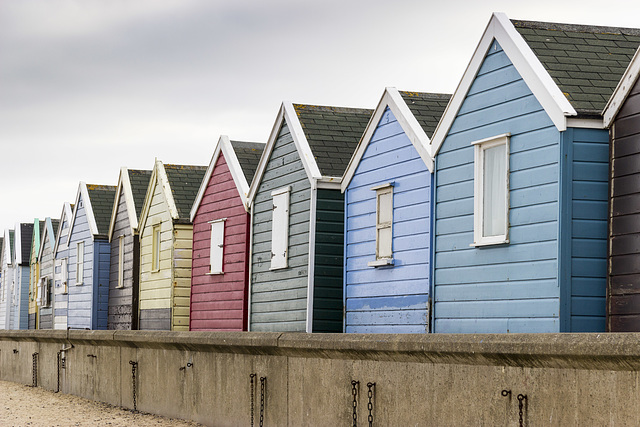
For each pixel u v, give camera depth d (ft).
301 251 57.62
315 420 40.27
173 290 75.87
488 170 41.29
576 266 36.37
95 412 58.39
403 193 48.26
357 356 37.50
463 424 31.94
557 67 39.19
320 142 59.36
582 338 26.78
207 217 72.90
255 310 63.52
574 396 27.35
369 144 52.19
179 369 52.80
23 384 81.61
